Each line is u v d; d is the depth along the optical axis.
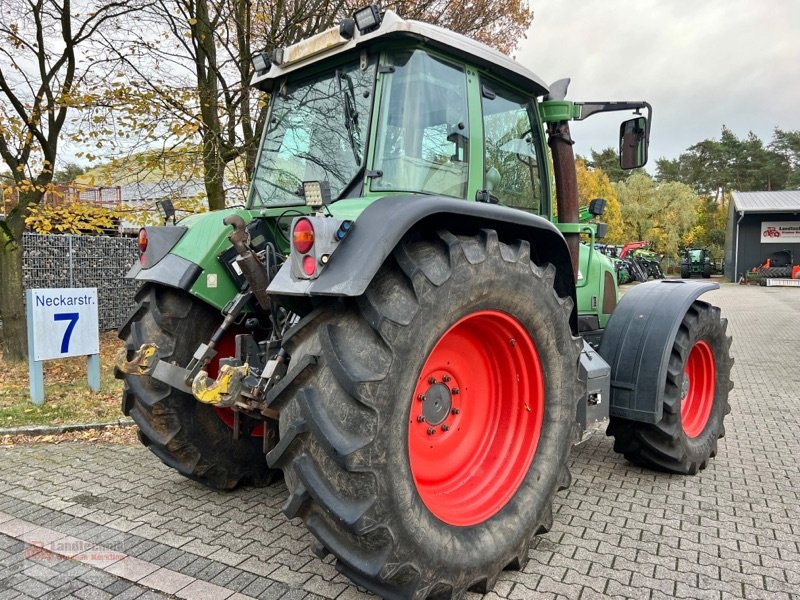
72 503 3.55
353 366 2.11
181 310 3.26
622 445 4.15
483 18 11.18
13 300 7.30
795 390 7.01
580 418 3.40
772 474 4.20
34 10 7.11
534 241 3.00
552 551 3.02
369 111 2.88
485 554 2.49
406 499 2.18
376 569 2.12
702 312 4.16
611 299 4.73
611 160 54.84
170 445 3.32
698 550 3.05
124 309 10.70
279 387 2.21
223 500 3.60
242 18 7.86
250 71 7.95
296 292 2.14
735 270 31.27
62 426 4.93
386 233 2.13
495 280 2.50
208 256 3.18
